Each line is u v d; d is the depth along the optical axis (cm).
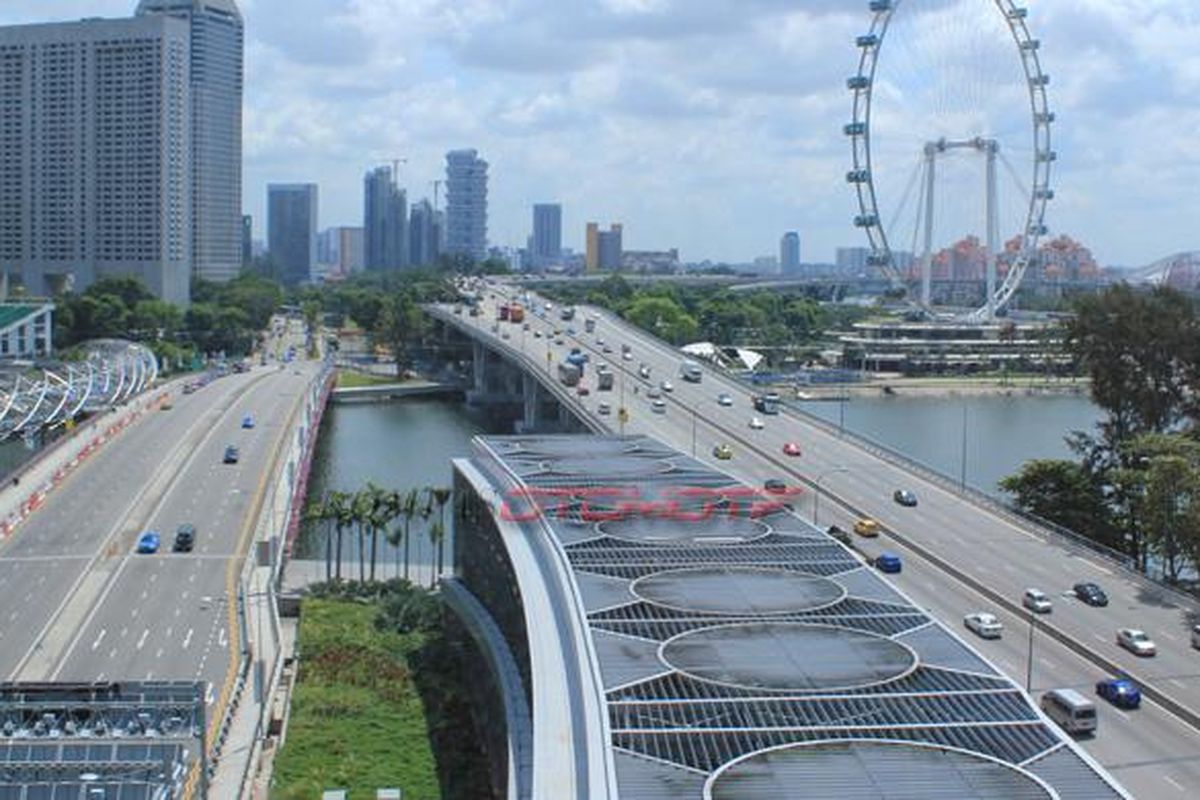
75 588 17075
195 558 18600
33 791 9069
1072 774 7894
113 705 10375
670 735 8344
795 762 7975
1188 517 16200
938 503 19988
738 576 11650
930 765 7944
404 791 11419
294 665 14525
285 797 11075
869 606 10862
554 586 11638
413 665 14762
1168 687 12075
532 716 9725
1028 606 14400
